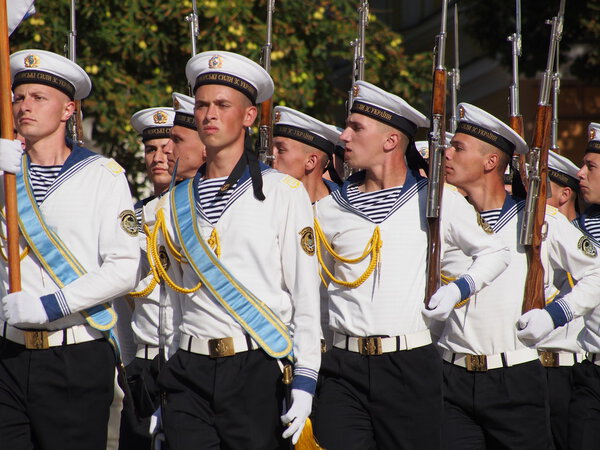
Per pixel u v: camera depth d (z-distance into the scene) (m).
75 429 13.28
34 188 13.37
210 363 12.74
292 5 33.09
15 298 12.66
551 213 16.59
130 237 13.31
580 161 42.00
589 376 17.45
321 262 14.93
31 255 13.27
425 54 37.03
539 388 15.47
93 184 13.41
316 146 18.38
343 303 14.62
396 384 14.22
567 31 34.62
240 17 31.62
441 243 14.70
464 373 15.47
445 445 15.36
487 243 14.43
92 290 12.98
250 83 13.09
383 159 14.77
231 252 12.81
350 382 14.45
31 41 30.64
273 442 12.73
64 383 13.16
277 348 12.68
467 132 16.19
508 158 16.30
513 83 19.92
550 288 17.34
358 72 20.31
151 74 32.75
